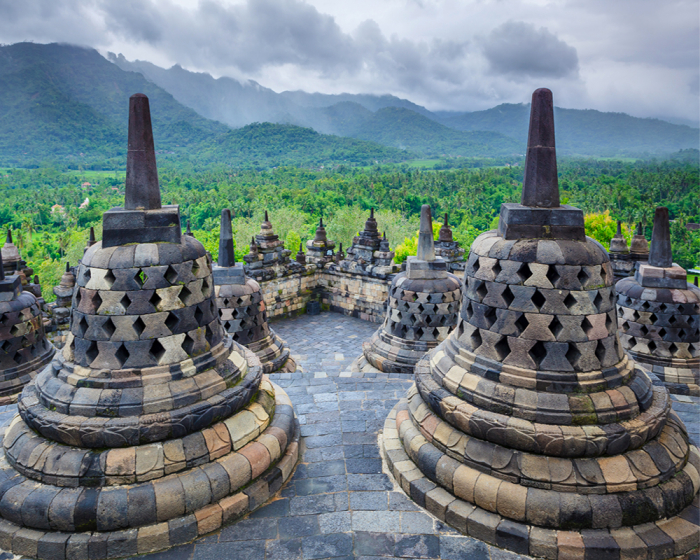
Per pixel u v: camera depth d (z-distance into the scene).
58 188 161.62
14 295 12.30
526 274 6.94
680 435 7.16
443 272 14.57
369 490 7.67
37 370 12.42
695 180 90.69
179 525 6.55
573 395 6.62
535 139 7.02
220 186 146.38
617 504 6.18
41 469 6.61
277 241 26.53
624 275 20.58
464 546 6.47
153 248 7.12
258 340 15.11
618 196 84.00
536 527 6.34
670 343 11.33
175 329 7.24
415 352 14.16
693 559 6.03
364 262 26.14
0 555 6.36
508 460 6.61
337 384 11.61
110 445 6.68
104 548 6.29
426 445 7.62
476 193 124.00
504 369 6.97
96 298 7.05
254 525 6.93
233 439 7.36
